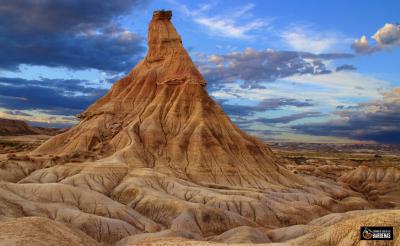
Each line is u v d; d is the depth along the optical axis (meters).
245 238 103.00
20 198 116.62
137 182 151.62
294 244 68.06
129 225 115.50
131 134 187.88
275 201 153.62
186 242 72.44
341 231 64.56
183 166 179.25
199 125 191.38
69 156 178.00
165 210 133.00
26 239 60.78
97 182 152.00
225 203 141.88
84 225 107.69
